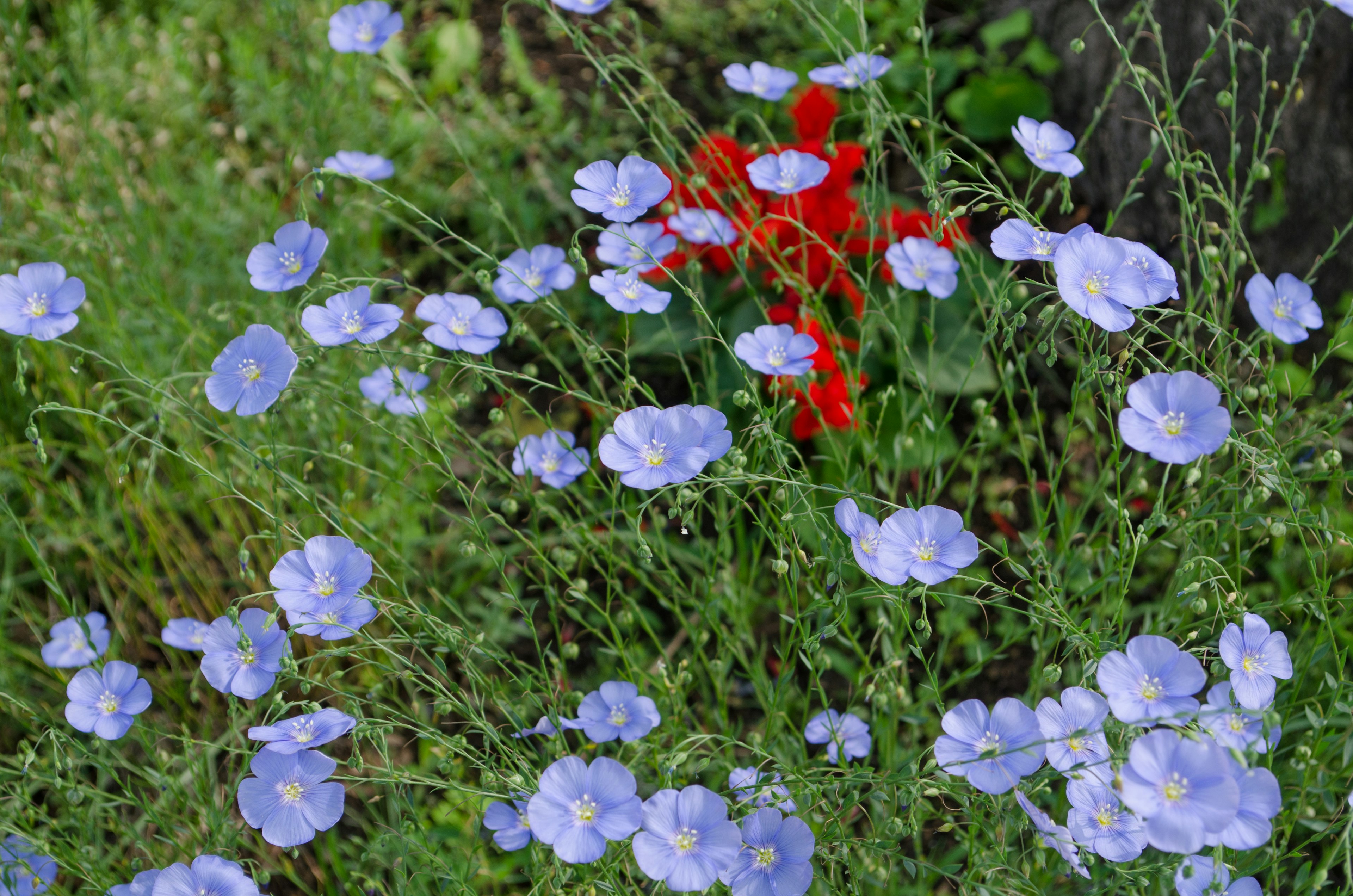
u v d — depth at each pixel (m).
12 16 1.18
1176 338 1.00
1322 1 1.14
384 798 1.07
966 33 1.49
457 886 0.97
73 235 1.13
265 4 1.48
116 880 1.02
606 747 1.03
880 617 1.00
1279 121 1.17
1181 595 0.95
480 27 1.60
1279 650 0.93
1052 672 0.93
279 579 0.95
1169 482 1.17
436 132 1.41
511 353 1.27
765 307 1.17
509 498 1.03
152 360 1.18
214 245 1.25
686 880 0.90
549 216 1.40
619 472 0.98
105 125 1.30
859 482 1.06
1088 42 1.29
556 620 1.04
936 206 0.99
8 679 1.09
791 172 1.06
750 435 1.00
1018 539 1.17
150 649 1.14
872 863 0.99
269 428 1.04
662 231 1.08
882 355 1.19
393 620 0.99
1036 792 0.95
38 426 1.17
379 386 1.08
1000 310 0.99
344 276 1.19
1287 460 1.01
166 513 1.17
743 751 1.08
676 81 1.53
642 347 1.12
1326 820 1.01
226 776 1.09
